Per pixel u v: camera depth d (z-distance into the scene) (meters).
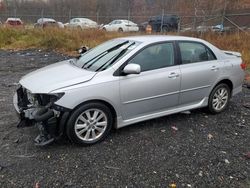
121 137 4.59
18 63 11.46
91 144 4.31
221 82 5.70
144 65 4.69
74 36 16.89
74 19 28.31
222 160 4.02
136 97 4.58
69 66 4.89
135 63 4.60
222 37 15.34
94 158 3.96
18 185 3.38
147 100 4.72
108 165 3.81
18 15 29.47
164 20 23.17
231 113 5.86
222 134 4.85
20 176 3.54
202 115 5.66
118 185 3.43
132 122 4.69
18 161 3.85
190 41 5.34
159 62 4.85
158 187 3.42
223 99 5.82
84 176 3.57
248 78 9.12
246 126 5.24
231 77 5.77
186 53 5.23
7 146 4.23
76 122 4.14
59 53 14.37
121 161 3.91
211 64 5.46
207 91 5.48
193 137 4.68
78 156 4.00
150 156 4.05
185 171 3.74
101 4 39.59
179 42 5.18
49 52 14.66
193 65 5.22
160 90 4.80
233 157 4.12
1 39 17.20
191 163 3.92
